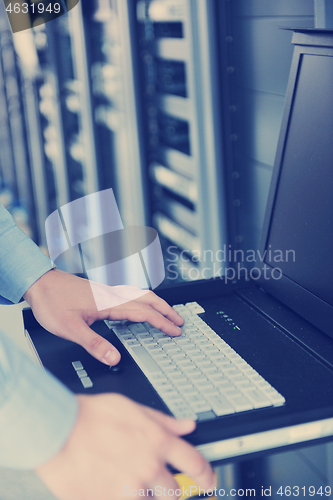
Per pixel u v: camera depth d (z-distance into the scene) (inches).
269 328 33.8
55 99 101.9
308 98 35.3
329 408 25.0
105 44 82.8
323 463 45.9
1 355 20.8
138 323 35.3
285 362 29.4
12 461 20.5
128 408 22.0
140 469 20.1
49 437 20.2
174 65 71.7
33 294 35.6
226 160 64.0
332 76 32.7
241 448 23.5
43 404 20.6
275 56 51.4
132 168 80.0
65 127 103.0
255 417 24.4
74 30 85.5
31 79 103.0
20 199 114.5
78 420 20.9
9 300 37.6
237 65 59.9
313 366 28.9
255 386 26.5
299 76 36.5
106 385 28.4
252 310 36.8
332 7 40.4
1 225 37.7
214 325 34.7
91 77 87.4
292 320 34.5
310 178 34.7
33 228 112.2
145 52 74.1
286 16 48.7
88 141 90.4
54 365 31.1
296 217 36.1
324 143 33.3
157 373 28.5
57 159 106.0
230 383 27.0
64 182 106.3
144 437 20.8
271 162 55.4
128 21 71.9
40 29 96.7
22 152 111.0
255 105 57.2
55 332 33.4
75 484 20.2
